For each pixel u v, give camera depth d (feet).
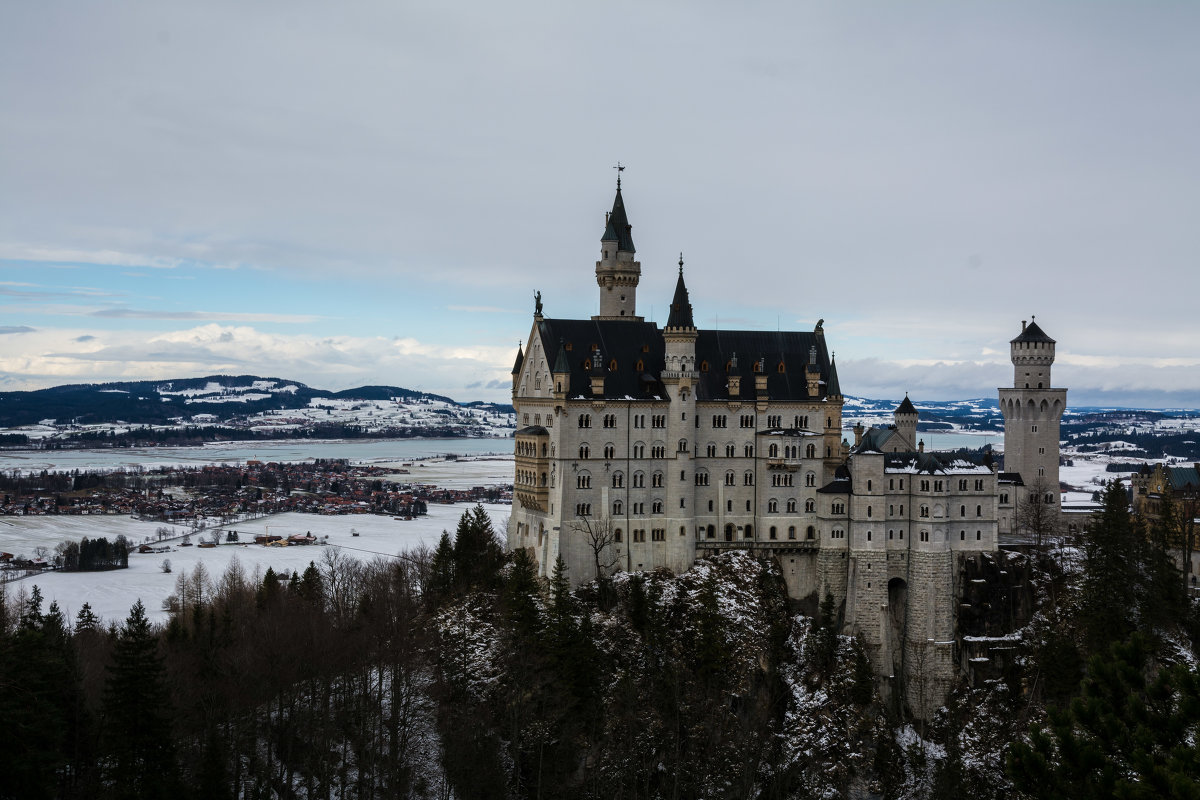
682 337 638.53
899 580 648.38
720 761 531.09
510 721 505.66
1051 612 641.81
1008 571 647.97
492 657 547.49
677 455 640.17
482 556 649.61
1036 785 226.58
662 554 639.76
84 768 411.54
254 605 640.99
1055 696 591.37
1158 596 608.19
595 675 517.55
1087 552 634.84
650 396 640.17
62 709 402.11
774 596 641.81
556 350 638.12
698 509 654.94
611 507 630.33
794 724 575.79
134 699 403.34
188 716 450.71
